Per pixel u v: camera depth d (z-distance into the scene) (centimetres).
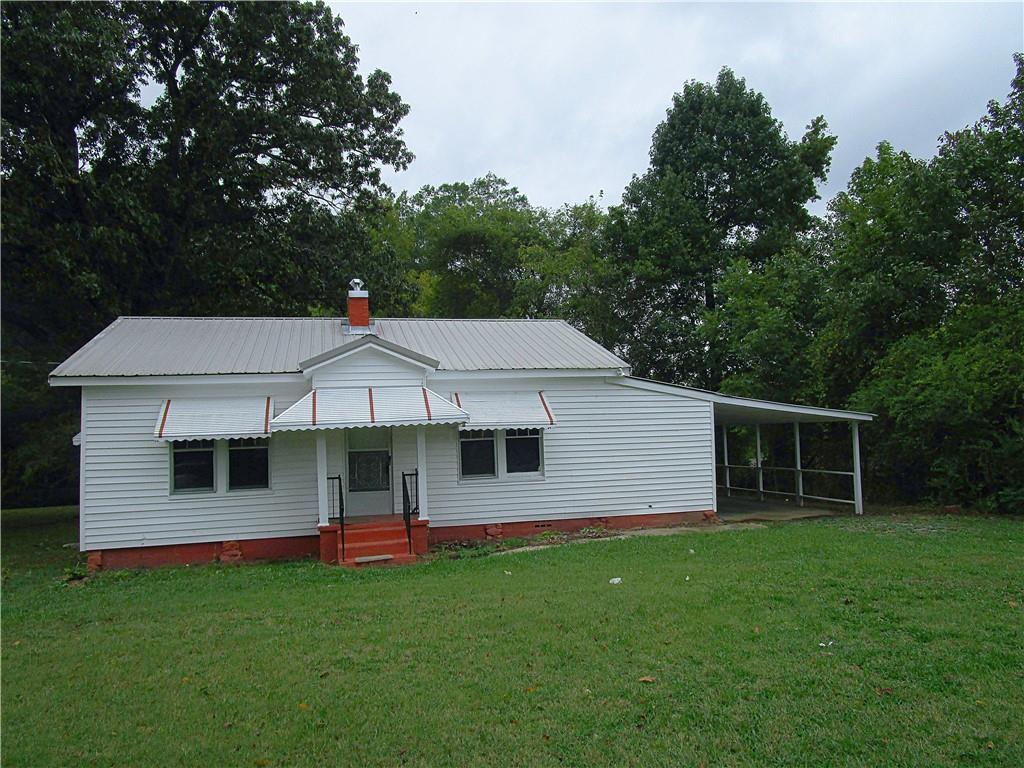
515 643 759
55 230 2041
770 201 3319
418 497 1502
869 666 661
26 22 1952
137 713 614
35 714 616
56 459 3062
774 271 2709
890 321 2195
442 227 4903
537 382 1716
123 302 2341
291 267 2516
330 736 560
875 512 1919
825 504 2189
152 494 1469
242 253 2519
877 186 2417
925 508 1939
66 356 2636
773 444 2666
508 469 1684
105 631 882
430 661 716
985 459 1816
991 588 919
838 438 2341
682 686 628
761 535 1492
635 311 3409
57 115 2191
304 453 1560
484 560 1343
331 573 1265
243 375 1519
